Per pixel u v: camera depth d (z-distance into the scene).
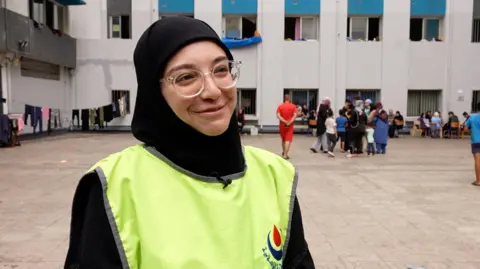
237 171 1.32
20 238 4.77
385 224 5.45
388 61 21.06
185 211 1.19
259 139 18.20
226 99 1.25
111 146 14.78
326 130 12.59
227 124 1.25
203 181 1.24
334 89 21.09
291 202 1.41
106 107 20.52
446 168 10.22
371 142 12.70
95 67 20.80
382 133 12.86
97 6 20.59
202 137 1.25
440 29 21.48
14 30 15.34
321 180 8.52
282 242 1.35
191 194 1.21
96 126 20.83
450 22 21.00
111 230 1.14
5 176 8.82
